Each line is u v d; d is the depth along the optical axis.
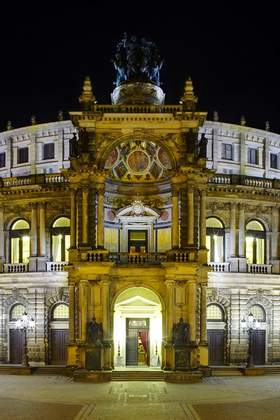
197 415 37.47
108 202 63.41
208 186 66.25
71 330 59.06
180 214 58.50
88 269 56.88
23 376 57.94
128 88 66.25
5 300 67.88
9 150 73.50
